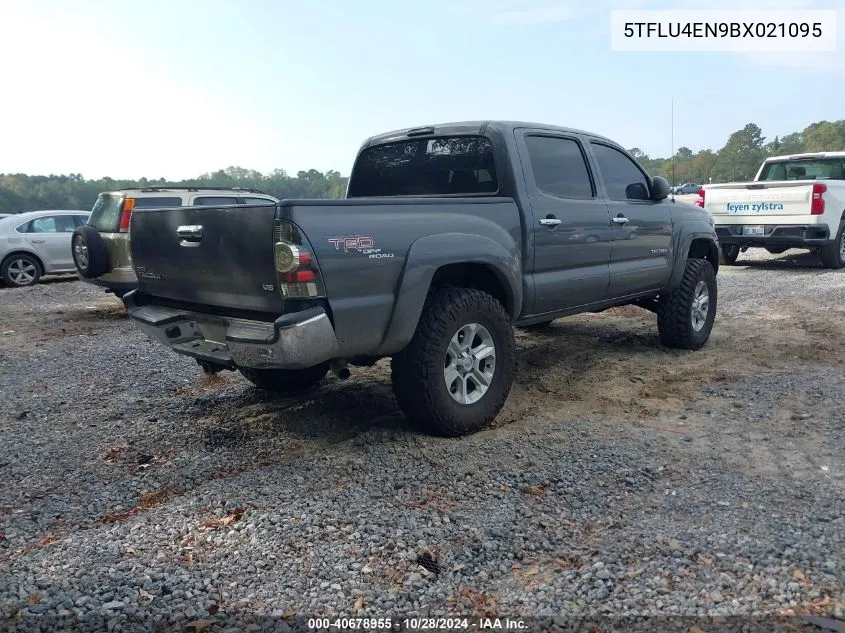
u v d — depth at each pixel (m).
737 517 3.19
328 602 2.62
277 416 4.83
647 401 5.04
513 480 3.66
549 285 5.01
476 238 4.30
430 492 3.53
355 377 5.78
